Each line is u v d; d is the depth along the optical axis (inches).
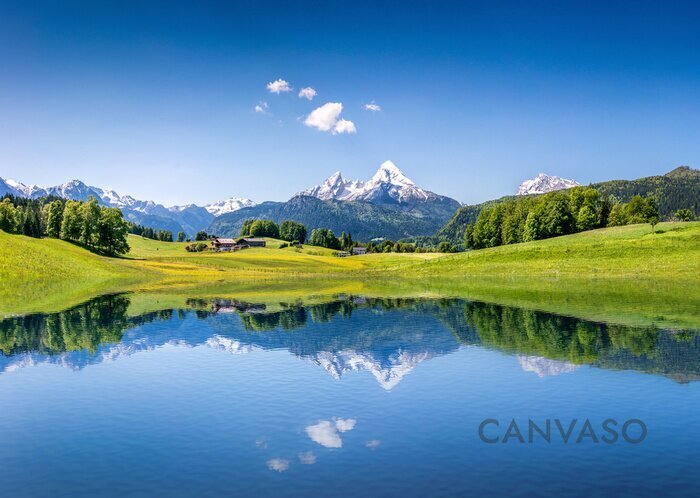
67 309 2294.5
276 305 2427.4
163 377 1182.9
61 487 693.3
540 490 666.8
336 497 655.1
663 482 680.4
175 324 1881.2
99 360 1347.2
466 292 2915.8
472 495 657.0
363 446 805.2
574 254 4330.7
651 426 855.1
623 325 1665.8
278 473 722.8
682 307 2022.6
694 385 1046.4
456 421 896.3
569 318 1834.4
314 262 6501.0
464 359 1295.5
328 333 1683.1
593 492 658.8
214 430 872.9
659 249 3978.8
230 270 5369.1
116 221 6338.6
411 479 700.7
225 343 1540.4
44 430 881.5
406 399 1011.3
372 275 4835.1
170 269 5226.4
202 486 690.8
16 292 3090.6
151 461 763.4
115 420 923.4
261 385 1115.3
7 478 718.5
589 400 979.3
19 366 1291.8
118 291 3181.6
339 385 1107.3
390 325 1809.8
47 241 5452.8
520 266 4303.6
